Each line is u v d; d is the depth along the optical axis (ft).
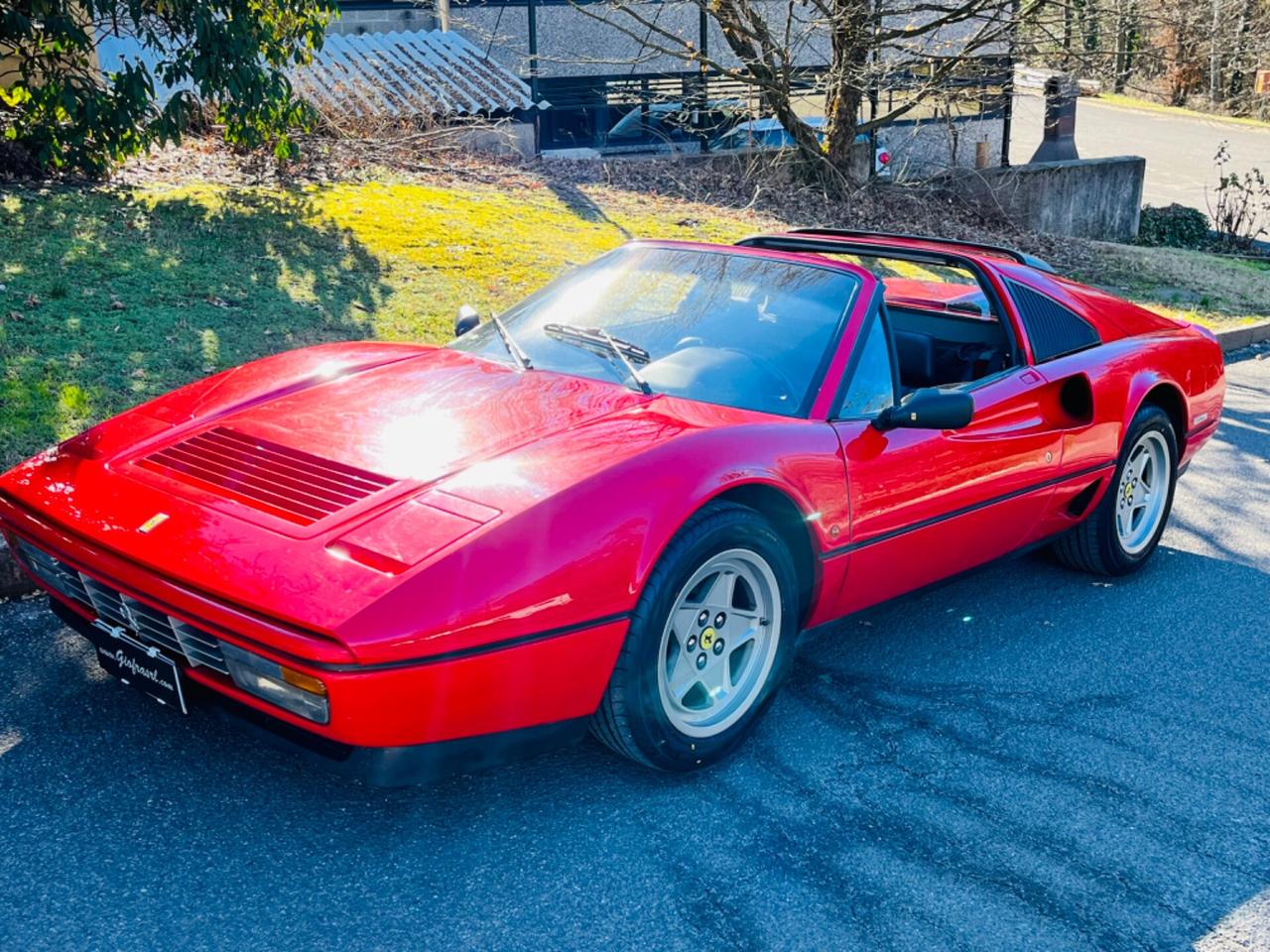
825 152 43.42
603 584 8.97
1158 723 12.01
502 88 44.68
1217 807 10.50
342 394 11.28
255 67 28.14
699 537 9.68
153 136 27.55
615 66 54.29
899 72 42.83
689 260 13.52
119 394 17.20
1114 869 9.48
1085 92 47.26
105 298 20.81
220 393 11.48
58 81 26.16
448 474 9.48
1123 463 15.31
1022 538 14.39
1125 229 55.16
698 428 10.37
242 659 8.39
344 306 22.81
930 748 11.20
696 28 54.44
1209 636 14.35
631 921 8.45
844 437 11.35
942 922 8.68
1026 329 14.34
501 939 8.18
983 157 51.39
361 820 9.41
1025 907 8.91
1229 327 34.19
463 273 26.23
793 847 9.46
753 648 10.84
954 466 12.42
